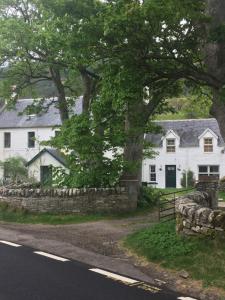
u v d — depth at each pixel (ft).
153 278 31.40
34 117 173.88
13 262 35.73
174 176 167.84
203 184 66.69
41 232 50.72
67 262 35.83
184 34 41.73
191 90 64.08
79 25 41.45
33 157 160.66
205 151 165.68
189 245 35.22
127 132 67.41
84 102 82.38
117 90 42.88
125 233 48.93
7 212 65.26
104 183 67.15
